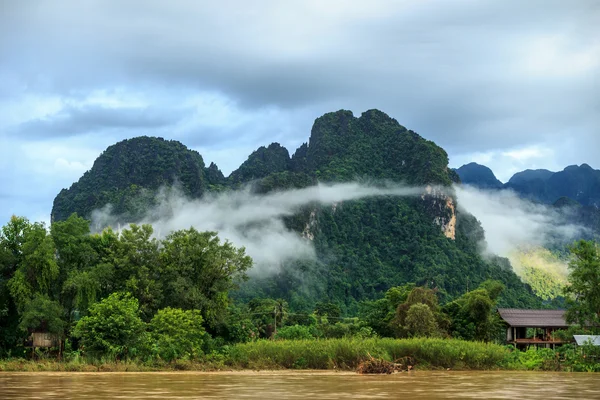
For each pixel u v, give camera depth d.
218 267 56.28
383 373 36.72
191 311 47.56
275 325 87.12
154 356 41.34
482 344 45.22
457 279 188.12
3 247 50.53
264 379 31.48
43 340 48.94
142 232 55.78
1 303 49.78
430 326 64.38
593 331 57.31
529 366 45.06
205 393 23.36
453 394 23.50
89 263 53.03
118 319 41.03
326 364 41.25
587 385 28.64
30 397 21.70
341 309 176.62
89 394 22.84
